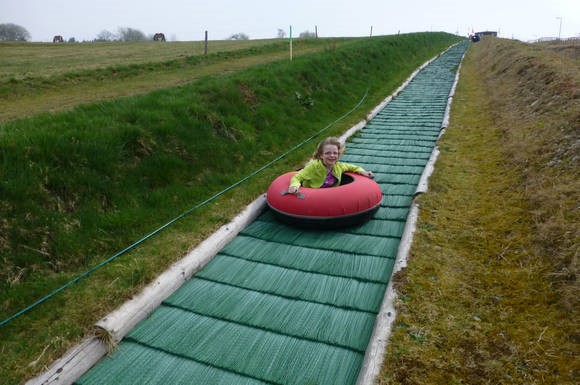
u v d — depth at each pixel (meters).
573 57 16.70
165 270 3.93
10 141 4.49
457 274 3.70
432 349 2.82
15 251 3.85
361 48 17.52
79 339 3.08
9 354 2.98
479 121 9.25
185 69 15.59
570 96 7.27
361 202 4.79
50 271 3.92
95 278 3.83
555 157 5.43
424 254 3.97
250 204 5.41
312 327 3.28
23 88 11.08
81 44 32.75
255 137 7.57
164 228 4.80
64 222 4.29
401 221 5.04
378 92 13.72
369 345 2.94
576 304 3.10
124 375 2.89
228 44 29.00
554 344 2.83
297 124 8.81
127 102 6.78
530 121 7.46
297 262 4.23
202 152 6.32
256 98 8.69
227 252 4.48
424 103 12.34
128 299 3.49
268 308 3.53
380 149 8.05
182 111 6.66
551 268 3.56
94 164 4.99
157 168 5.58
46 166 4.53
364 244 4.52
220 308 3.55
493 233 4.38
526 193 5.00
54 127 5.23
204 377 2.84
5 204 4.01
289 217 4.85
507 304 3.29
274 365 2.92
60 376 2.77
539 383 2.54
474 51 27.59
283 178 5.38
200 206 5.33
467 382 2.57
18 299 3.51
